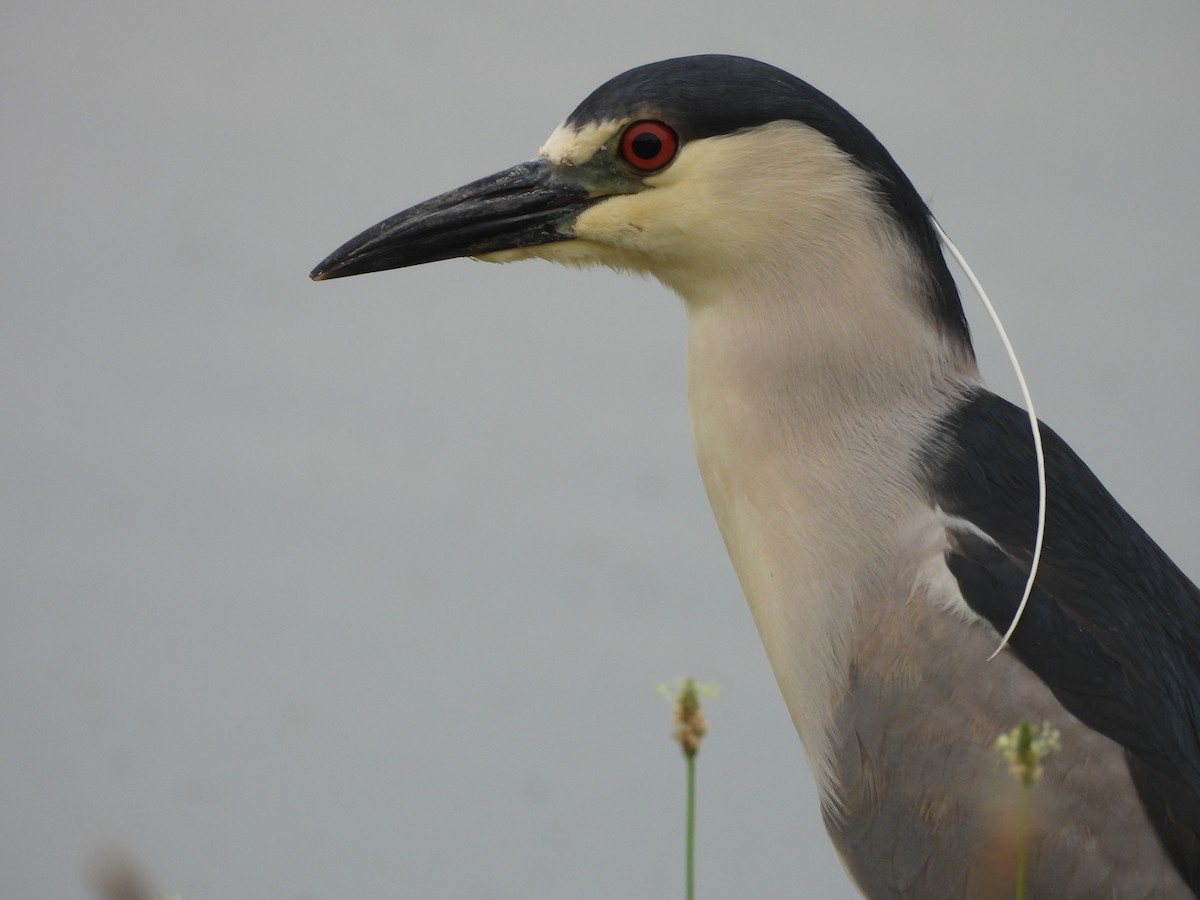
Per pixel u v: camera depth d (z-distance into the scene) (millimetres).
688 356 8422
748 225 8016
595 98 8430
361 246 8766
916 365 7949
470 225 8633
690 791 5945
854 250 7945
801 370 7945
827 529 7758
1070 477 7859
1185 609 7750
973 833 7207
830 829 7742
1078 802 6996
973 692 7230
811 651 7762
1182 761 7082
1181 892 6859
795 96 8055
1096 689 7094
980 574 7355
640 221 8250
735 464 8078
